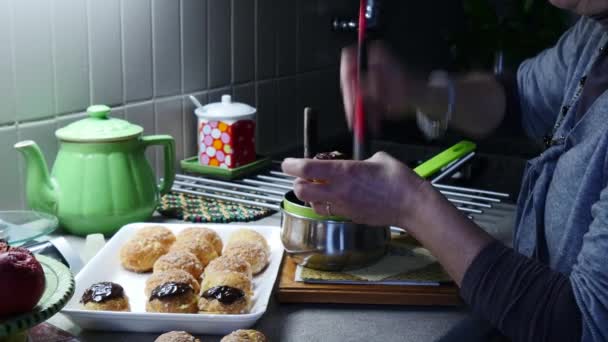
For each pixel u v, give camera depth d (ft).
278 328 3.12
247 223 4.42
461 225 2.87
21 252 2.67
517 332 2.71
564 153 3.16
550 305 2.65
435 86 4.59
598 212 2.57
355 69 4.52
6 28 4.05
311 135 3.67
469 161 5.60
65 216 4.05
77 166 4.04
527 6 7.97
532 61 4.45
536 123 4.41
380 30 6.04
